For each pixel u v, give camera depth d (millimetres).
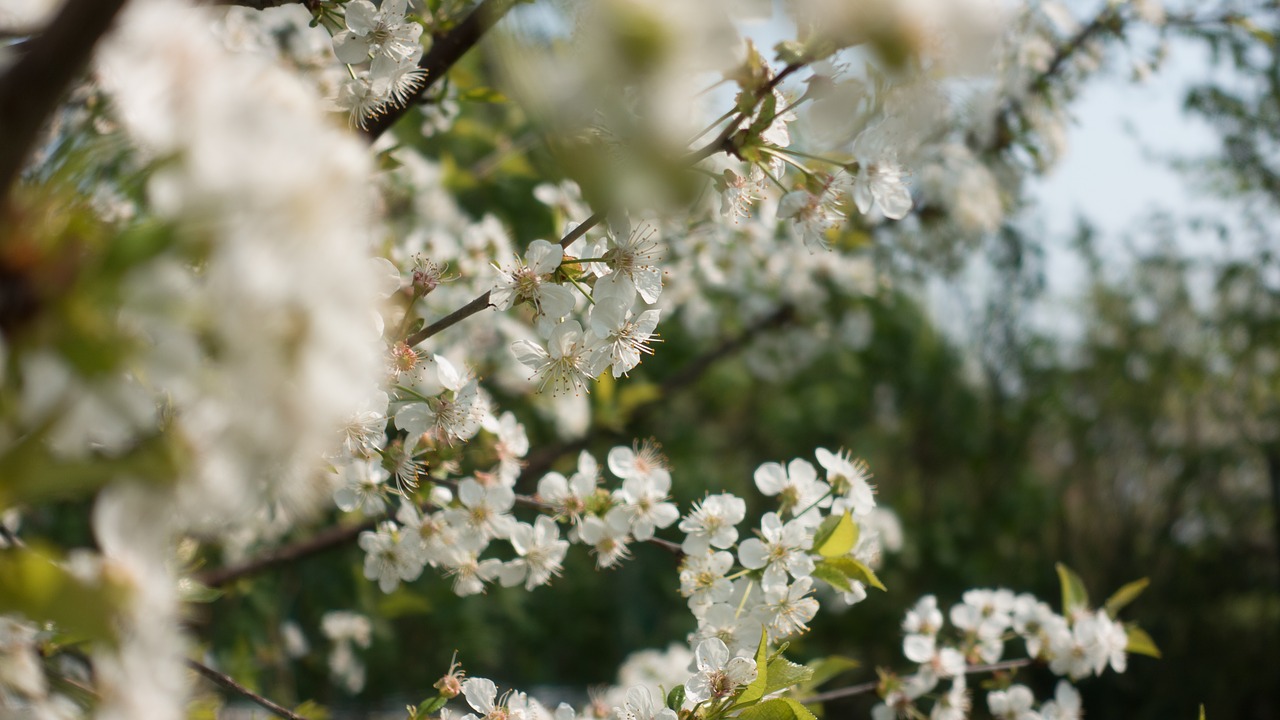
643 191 377
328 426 474
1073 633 991
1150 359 3240
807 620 866
